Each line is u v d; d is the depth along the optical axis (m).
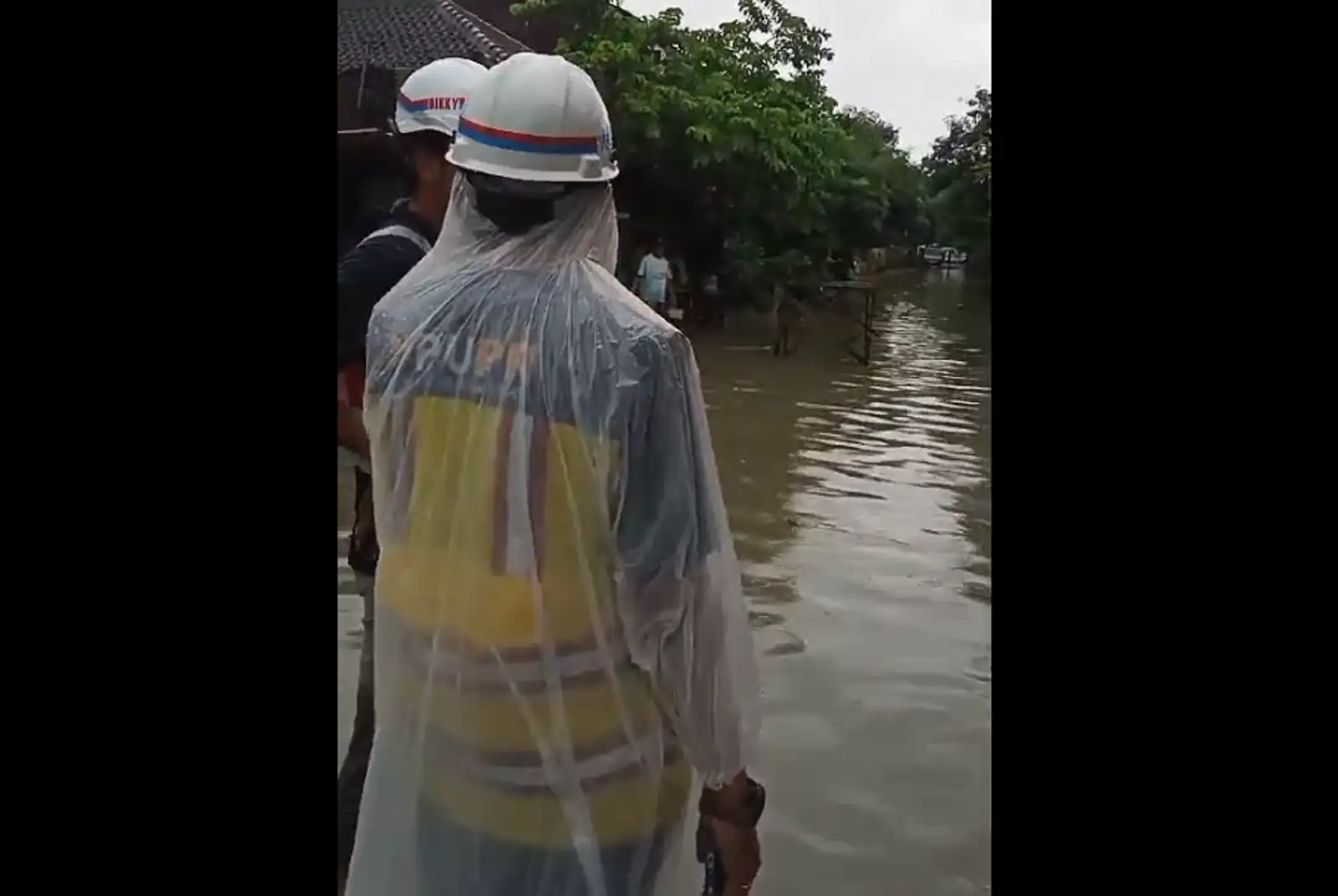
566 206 1.69
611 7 13.88
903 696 3.85
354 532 2.37
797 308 15.63
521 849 1.66
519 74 1.69
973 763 3.41
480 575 1.65
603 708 1.65
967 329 17.38
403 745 1.76
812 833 3.05
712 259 14.74
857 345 14.56
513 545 1.63
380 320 1.78
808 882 2.84
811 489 6.71
